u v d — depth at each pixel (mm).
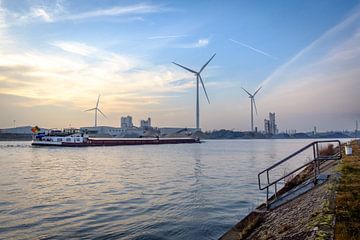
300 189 17188
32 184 40125
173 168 62000
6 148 174750
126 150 148750
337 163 24969
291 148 164875
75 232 18031
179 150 148875
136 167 65125
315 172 17203
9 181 43469
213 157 96750
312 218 11211
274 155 104250
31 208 24875
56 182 42062
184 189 34688
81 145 172000
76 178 46719
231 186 36625
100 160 86938
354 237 8883
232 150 146000
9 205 26172
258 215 16328
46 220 20906
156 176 48375
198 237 17156
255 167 62156
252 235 13867
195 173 52188
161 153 123188
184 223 20000
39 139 173750
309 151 129625
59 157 100688
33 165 71625
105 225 19578
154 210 24016
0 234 17656
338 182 15445
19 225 19641
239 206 25188
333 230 9539
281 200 17281
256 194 30609
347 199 12383
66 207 25266
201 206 25359
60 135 174375
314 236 9328
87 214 22688
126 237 17094
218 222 20266
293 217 13062
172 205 25891
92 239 16734
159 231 18234
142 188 35781
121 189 35156
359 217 10555
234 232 15875
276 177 44469
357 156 28688
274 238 11680
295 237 10336
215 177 46062
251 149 156125
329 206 11812
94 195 31172
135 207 25156
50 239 16703
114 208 24797
